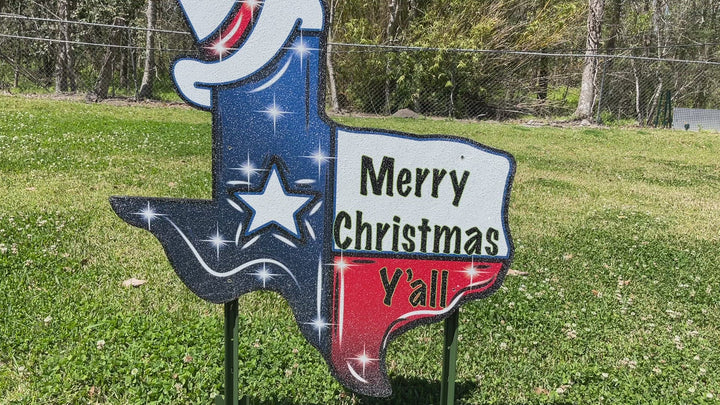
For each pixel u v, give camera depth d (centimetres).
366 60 2109
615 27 2888
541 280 528
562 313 457
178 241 268
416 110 2175
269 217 269
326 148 266
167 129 1310
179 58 258
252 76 261
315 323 277
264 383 340
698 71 3155
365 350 279
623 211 830
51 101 1775
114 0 2258
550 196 902
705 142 1705
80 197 695
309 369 355
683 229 755
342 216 270
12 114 1338
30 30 2302
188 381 334
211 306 434
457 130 1716
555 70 2444
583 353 398
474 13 2164
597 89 2545
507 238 275
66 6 2141
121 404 313
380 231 272
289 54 261
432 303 278
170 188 764
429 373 365
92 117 1438
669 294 515
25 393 314
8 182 741
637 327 444
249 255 271
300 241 271
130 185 767
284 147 265
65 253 516
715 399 344
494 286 277
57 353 353
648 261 606
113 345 366
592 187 1002
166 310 421
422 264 275
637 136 1769
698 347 416
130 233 581
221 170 265
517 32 2175
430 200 271
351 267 274
